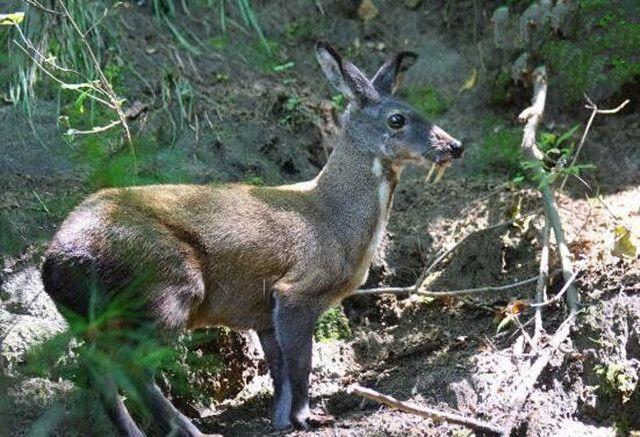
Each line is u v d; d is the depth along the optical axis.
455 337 11.23
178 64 13.66
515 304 11.06
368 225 10.48
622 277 10.94
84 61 13.02
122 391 10.07
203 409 10.95
